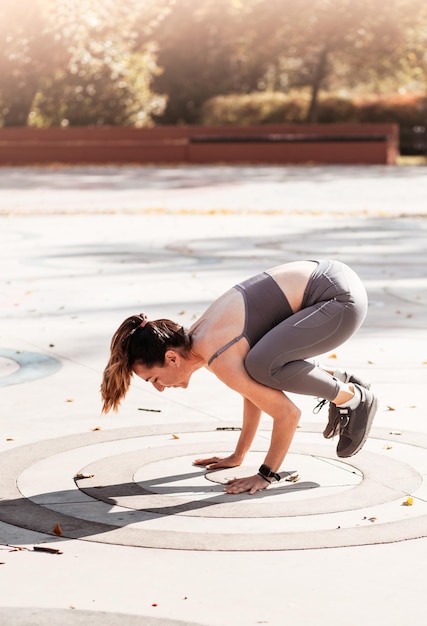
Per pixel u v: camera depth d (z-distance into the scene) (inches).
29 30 1942.7
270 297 226.5
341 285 228.7
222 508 216.7
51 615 166.1
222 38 2290.8
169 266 616.7
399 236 799.7
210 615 166.4
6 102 2096.5
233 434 274.4
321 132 2041.1
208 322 226.5
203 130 2070.6
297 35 2148.1
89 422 285.4
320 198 1203.2
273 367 221.9
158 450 259.4
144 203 1133.7
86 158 2033.7
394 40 2086.6
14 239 779.4
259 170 1791.3
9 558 189.5
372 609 168.4
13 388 323.6
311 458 252.5
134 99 2196.1
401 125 2247.8
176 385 229.3
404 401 308.2
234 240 772.0
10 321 436.8
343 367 351.3
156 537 200.4
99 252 692.7
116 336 224.4
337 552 193.0
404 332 411.2
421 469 243.6
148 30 2167.8
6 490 228.4
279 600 171.9
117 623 163.2
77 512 214.2
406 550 193.9
